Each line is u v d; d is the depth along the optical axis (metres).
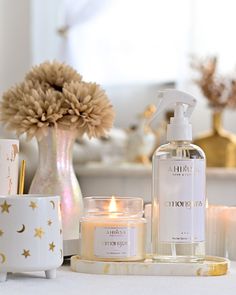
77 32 3.59
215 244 0.97
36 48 3.66
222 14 3.45
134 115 3.65
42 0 3.67
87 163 2.95
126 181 2.38
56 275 0.82
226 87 2.52
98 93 0.96
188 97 0.86
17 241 0.76
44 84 0.97
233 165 2.49
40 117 0.93
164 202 0.84
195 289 0.73
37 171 0.98
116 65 3.59
